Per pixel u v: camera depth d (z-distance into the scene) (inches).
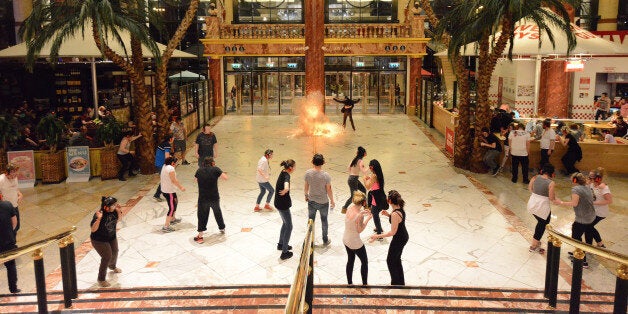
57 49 510.9
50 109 944.9
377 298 244.5
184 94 826.2
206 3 1300.4
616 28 1145.4
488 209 455.8
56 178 548.7
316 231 399.9
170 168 391.9
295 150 719.7
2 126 521.3
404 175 579.5
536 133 607.2
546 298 247.3
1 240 291.0
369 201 379.2
